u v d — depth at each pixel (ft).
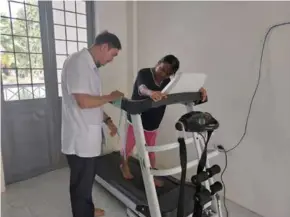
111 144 11.15
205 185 5.70
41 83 9.56
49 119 9.93
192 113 4.89
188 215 6.24
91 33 10.70
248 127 7.11
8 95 8.80
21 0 8.73
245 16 6.82
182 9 8.72
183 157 4.69
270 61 6.37
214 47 7.79
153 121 7.27
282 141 6.34
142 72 6.95
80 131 5.65
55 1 9.57
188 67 8.83
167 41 9.59
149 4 10.18
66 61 5.66
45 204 7.68
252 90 6.89
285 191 6.44
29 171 9.61
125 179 8.08
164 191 7.23
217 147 7.31
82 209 6.16
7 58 8.63
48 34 9.48
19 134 9.21
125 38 11.33
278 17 6.08
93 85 5.55
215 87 7.90
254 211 7.27
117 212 7.31
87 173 5.96
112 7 10.76
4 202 7.77
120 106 5.27
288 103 6.10
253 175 7.15
